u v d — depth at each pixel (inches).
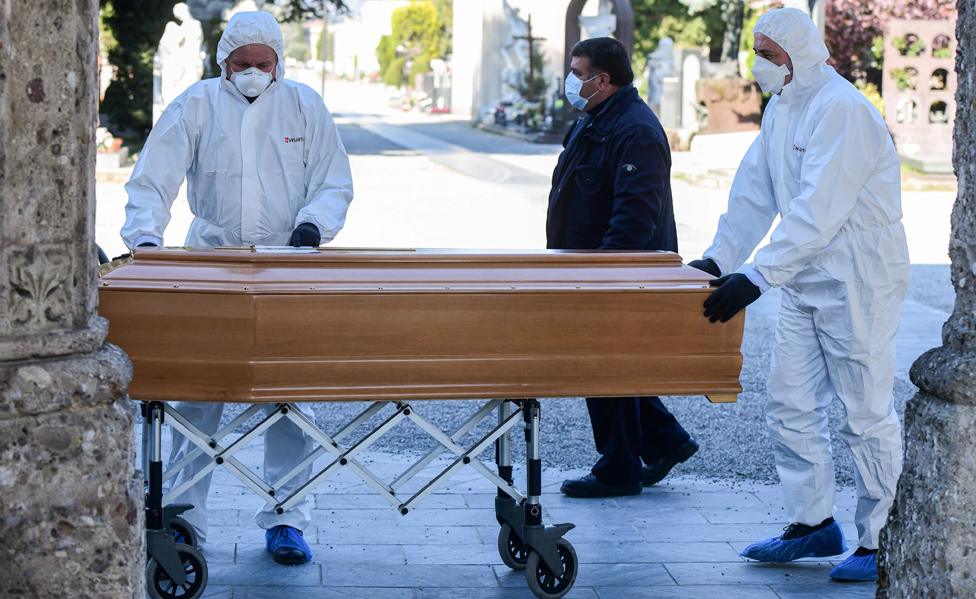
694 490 221.1
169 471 158.6
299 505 181.5
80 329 114.5
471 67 1925.4
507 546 175.8
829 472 181.5
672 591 171.6
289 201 184.9
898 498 134.9
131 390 144.5
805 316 177.5
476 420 162.7
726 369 154.1
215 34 1065.5
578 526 199.3
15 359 111.0
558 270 151.2
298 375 143.6
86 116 112.8
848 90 169.8
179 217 590.6
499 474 173.3
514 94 1408.7
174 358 143.7
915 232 598.2
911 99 979.3
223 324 142.3
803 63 171.6
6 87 107.4
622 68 203.3
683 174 848.3
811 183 166.7
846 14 1090.1
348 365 144.4
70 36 110.3
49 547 113.0
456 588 171.3
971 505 126.4
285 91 184.7
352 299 143.6
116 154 826.8
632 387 151.8
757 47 174.7
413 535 193.3
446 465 235.3
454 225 577.6
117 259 157.6
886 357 174.1
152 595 155.6
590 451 250.4
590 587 172.6
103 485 114.1
